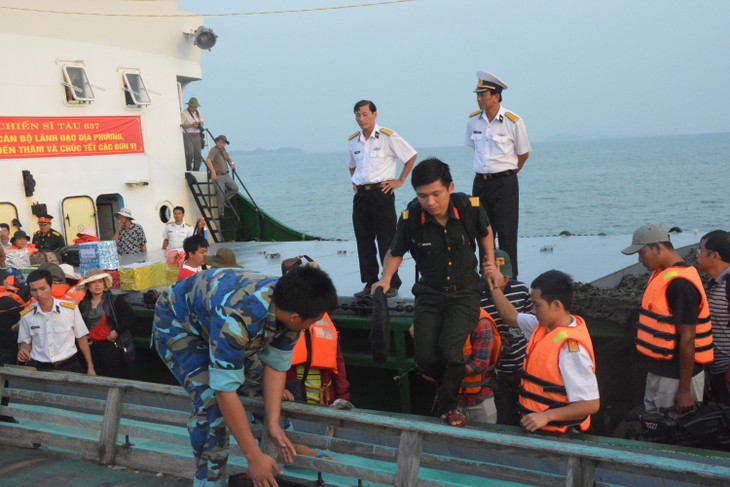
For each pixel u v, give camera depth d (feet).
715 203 149.79
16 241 37.55
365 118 24.76
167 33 47.19
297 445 13.83
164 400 18.69
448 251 14.89
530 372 13.93
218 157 50.16
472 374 16.15
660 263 18.39
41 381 16.72
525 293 18.94
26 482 14.83
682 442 17.84
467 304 15.02
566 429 14.12
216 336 11.13
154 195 47.09
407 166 24.88
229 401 11.35
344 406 13.92
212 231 50.26
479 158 24.94
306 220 169.68
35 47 41.14
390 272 15.47
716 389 20.27
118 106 44.98
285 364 12.37
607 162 457.68
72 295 25.70
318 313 11.07
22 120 40.83
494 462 14.17
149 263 31.09
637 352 19.17
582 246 34.58
